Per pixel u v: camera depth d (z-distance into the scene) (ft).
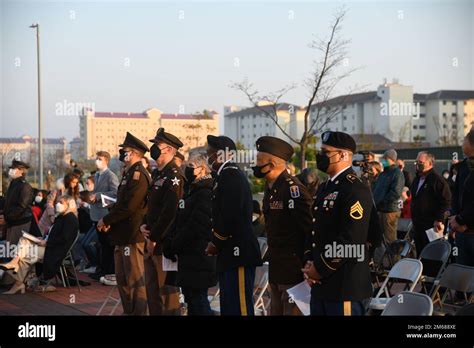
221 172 19.39
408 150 73.41
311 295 16.56
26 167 36.58
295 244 18.85
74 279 35.65
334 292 15.88
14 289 32.94
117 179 36.65
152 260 23.41
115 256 25.04
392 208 32.22
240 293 19.11
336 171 16.42
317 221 16.30
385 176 32.65
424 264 24.09
